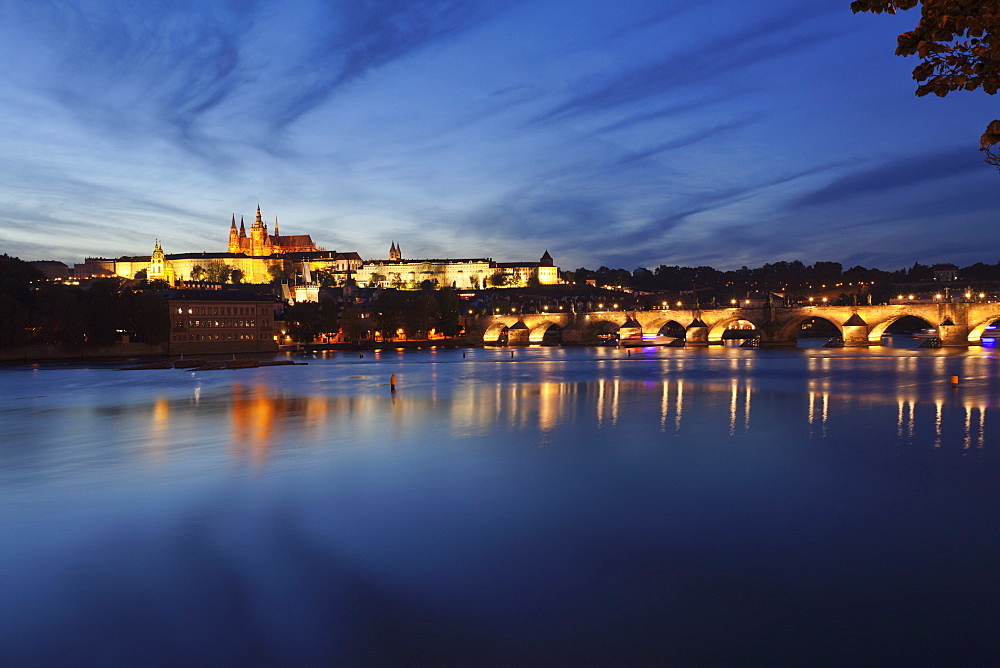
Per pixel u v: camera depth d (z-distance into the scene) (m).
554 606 26.61
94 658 23.28
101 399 104.69
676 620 25.48
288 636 24.53
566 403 91.31
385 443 60.78
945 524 35.75
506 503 40.03
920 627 24.86
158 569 30.28
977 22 13.64
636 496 41.44
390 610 26.34
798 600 26.98
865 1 15.08
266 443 61.69
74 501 41.25
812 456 53.16
